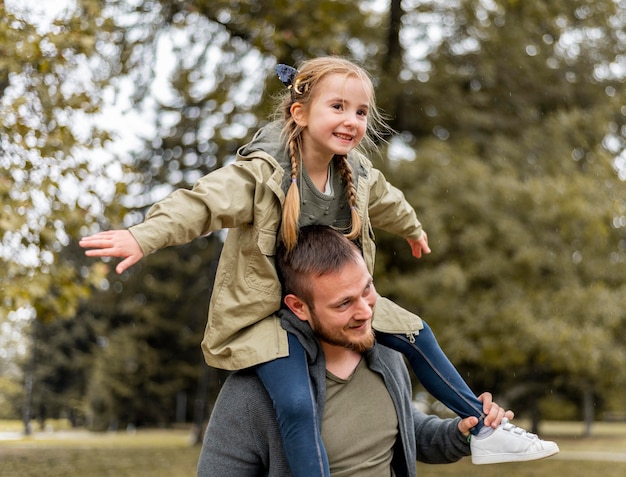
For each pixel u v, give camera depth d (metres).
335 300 2.66
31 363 40.84
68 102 9.36
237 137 16.20
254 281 2.80
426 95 16.33
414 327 3.05
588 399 33.91
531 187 14.69
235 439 2.73
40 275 9.49
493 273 14.88
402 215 3.46
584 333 14.51
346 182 2.99
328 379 2.78
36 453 19.44
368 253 3.05
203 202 2.69
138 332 39.28
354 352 2.85
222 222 2.74
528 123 16.95
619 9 17.12
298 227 2.81
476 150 16.30
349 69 2.83
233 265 2.85
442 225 14.58
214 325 2.84
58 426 54.62
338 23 14.16
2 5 8.47
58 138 9.13
